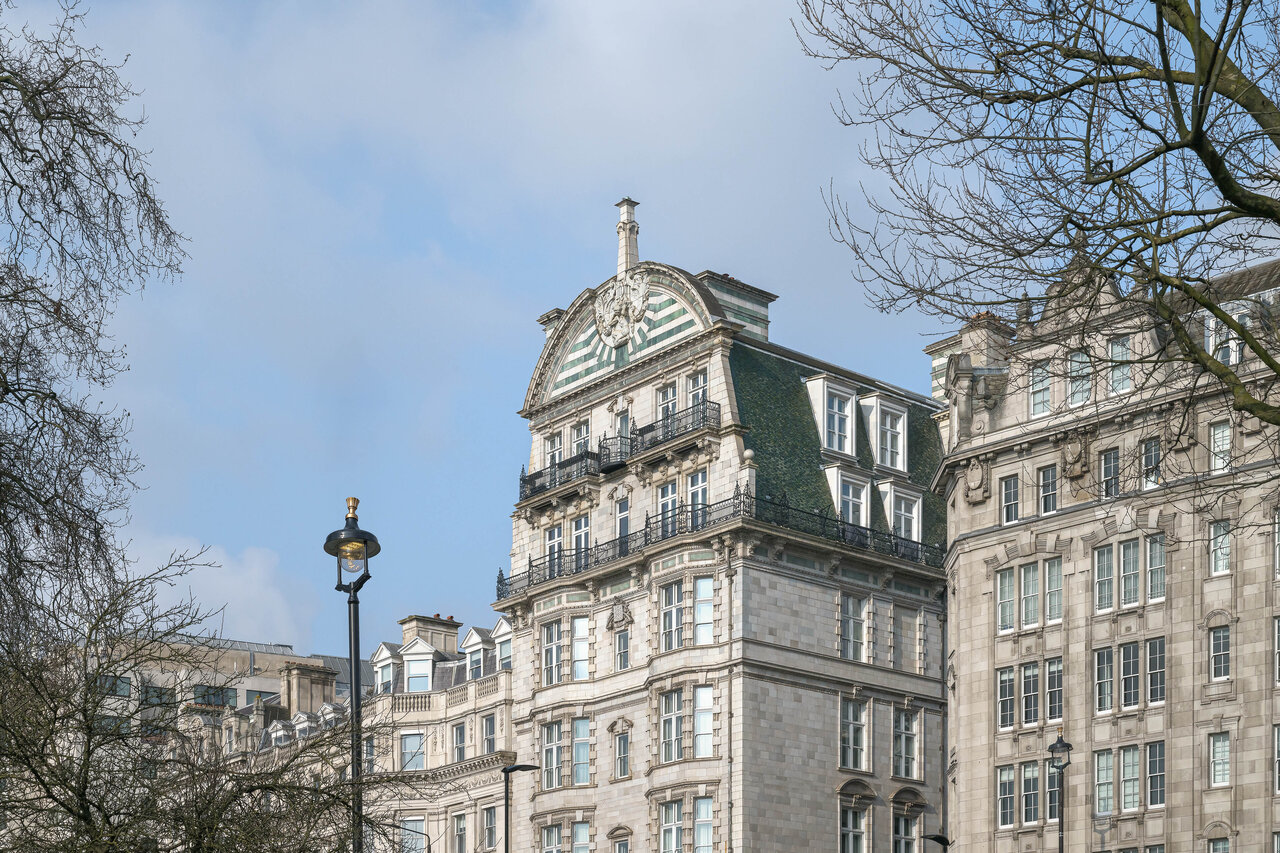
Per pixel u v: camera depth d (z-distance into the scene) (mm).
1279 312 28484
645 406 82875
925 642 81625
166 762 28641
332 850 29047
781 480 78312
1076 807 60000
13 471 24031
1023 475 64188
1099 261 22359
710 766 74062
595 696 81312
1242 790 55781
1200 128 20406
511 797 85562
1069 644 61531
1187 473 58500
